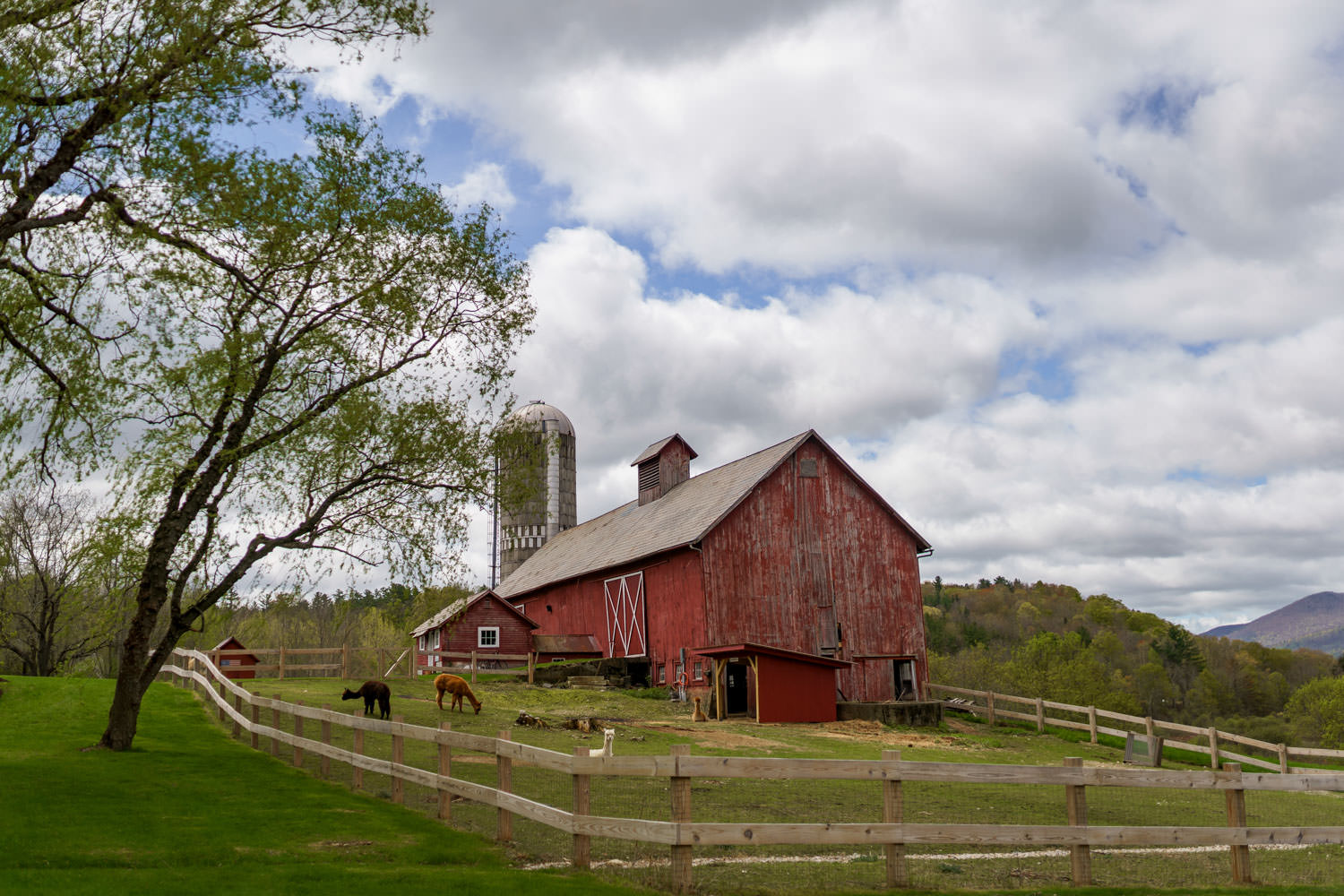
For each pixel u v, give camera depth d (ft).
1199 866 39.24
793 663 101.14
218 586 56.24
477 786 38.19
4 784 44.86
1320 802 68.90
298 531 56.65
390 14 49.83
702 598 115.34
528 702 104.58
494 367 60.08
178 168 47.11
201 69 46.39
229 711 70.79
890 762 31.68
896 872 31.50
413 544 57.57
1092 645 424.87
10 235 43.34
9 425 49.52
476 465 58.13
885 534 124.57
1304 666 449.89
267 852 33.83
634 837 30.27
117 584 52.75
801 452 122.42
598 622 143.84
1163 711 379.14
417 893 27.53
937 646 433.07
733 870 33.88
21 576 130.41
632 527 146.82
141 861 31.91
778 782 57.72
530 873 30.91
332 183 55.67
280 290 55.16
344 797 45.65
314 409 55.98
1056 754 89.20
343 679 119.96
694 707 100.07
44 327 50.16
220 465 53.93
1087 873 33.45
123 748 58.49
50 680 98.43
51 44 43.39
